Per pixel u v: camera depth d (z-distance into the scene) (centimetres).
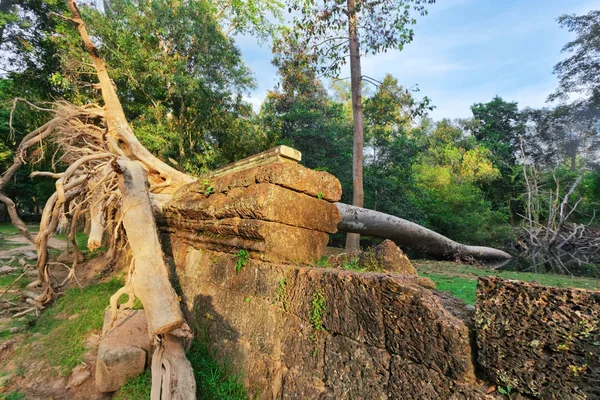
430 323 175
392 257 379
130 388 355
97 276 841
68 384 390
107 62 1146
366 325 213
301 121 1473
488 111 3147
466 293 416
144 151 835
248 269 346
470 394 153
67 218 809
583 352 123
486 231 1580
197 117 1338
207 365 352
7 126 1584
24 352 471
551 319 134
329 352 235
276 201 315
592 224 1697
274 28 1555
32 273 901
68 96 1238
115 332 432
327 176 357
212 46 1286
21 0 1230
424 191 1609
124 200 416
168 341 342
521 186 2300
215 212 393
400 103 1135
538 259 1259
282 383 268
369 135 1449
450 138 3161
